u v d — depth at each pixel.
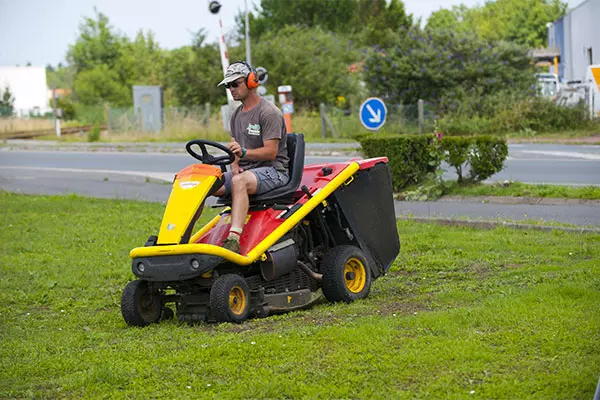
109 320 9.45
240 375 6.77
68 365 7.41
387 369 6.64
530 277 10.02
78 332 8.87
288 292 9.34
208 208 17.92
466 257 11.93
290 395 6.25
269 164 9.36
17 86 89.62
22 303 10.69
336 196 9.74
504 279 10.12
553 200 16.91
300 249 9.65
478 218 15.12
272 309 9.04
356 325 8.08
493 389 6.07
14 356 7.90
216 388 6.48
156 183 24.20
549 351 6.84
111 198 21.22
